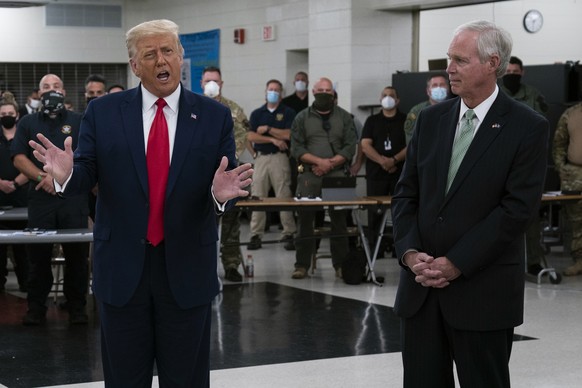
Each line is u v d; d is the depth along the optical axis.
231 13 13.90
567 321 6.72
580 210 8.73
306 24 12.44
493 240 3.25
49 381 5.23
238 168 3.26
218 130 3.48
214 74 8.44
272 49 13.12
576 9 11.39
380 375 5.32
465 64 3.29
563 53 11.45
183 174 3.40
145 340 3.49
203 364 3.60
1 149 8.23
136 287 3.40
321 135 9.02
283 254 10.26
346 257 8.38
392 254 9.93
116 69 16.20
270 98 10.73
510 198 3.28
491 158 3.31
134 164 3.40
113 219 3.43
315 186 8.98
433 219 3.39
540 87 10.43
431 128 3.49
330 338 6.24
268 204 7.89
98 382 5.21
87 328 6.62
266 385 5.12
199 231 3.46
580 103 8.84
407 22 11.24
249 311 7.18
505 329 3.38
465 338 3.36
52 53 15.58
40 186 6.48
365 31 11.11
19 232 6.34
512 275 3.34
